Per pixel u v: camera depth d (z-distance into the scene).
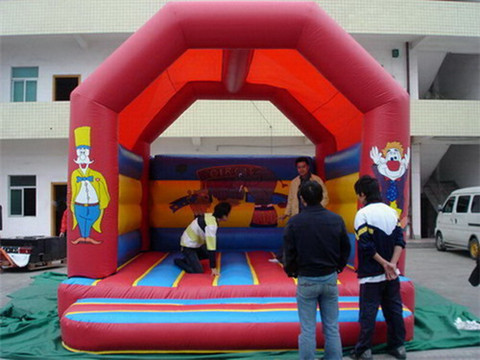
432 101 13.79
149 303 4.36
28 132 13.31
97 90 4.77
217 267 5.87
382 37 14.09
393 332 3.98
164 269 5.48
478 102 13.88
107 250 4.88
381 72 4.80
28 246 9.69
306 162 5.75
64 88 14.16
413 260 10.84
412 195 14.88
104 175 4.84
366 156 4.90
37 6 13.26
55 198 14.24
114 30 13.16
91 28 13.16
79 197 4.81
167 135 13.64
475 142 14.95
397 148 4.80
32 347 4.21
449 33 13.77
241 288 4.58
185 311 4.13
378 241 3.85
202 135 13.66
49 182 14.15
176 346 3.96
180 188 7.61
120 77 4.76
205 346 3.97
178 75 6.46
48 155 14.16
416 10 13.71
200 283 4.81
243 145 14.38
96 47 13.98
